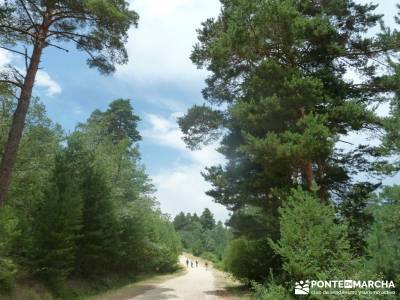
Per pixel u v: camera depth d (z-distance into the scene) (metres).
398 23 15.98
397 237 10.13
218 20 20.34
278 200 18.72
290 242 12.55
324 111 17.03
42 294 16.39
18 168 21.69
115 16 16.33
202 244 124.81
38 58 16.38
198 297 20.78
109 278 26.48
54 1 16.20
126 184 29.38
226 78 21.00
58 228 18.08
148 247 34.56
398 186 10.65
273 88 17.00
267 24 16.59
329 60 18.61
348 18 19.27
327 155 16.20
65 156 22.06
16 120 15.53
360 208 17.30
